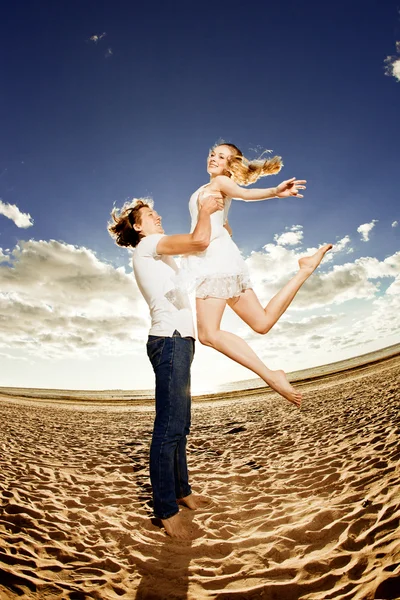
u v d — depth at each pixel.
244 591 1.61
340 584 1.57
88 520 2.61
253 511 2.54
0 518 2.59
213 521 2.41
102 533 2.38
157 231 2.41
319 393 11.87
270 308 1.95
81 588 1.71
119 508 2.87
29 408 15.42
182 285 2.11
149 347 2.14
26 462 4.46
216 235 2.04
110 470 4.19
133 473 4.07
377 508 2.23
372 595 1.44
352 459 3.43
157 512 2.12
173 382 2.03
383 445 3.65
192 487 3.32
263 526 2.28
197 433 6.88
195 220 2.16
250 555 1.94
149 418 11.43
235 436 6.07
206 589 1.66
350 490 2.66
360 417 5.70
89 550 2.14
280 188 1.94
